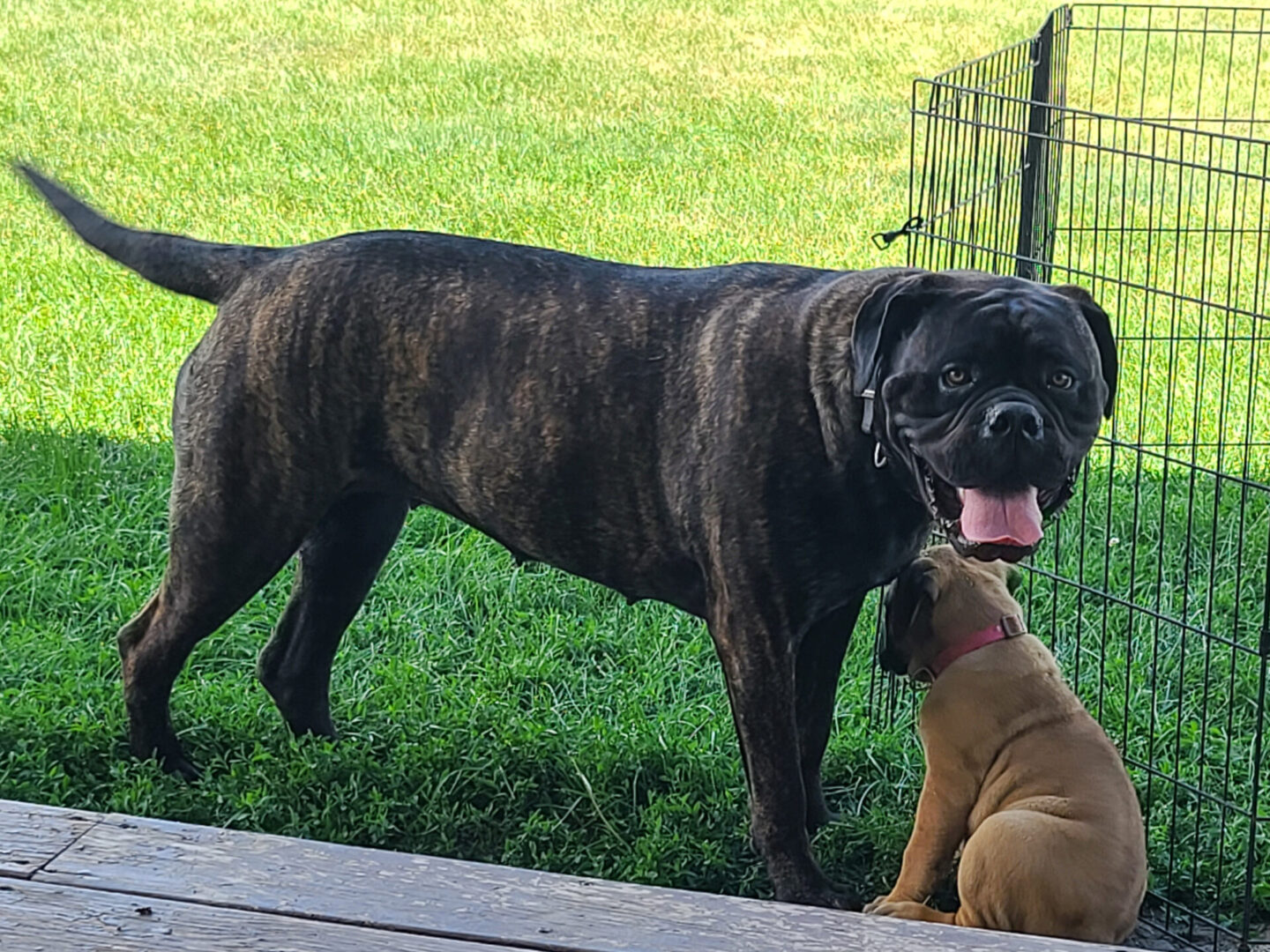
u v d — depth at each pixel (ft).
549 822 7.25
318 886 4.28
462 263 6.96
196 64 26.61
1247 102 23.56
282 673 7.89
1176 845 7.21
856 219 18.56
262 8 31.30
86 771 7.50
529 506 6.90
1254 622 9.04
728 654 6.59
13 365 12.63
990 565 6.85
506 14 31.17
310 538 7.72
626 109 24.27
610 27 30.09
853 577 6.51
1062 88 11.02
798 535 6.38
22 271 15.35
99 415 11.62
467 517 7.19
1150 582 9.49
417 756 7.58
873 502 6.35
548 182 19.99
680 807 7.29
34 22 29.53
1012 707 6.49
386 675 8.54
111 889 4.24
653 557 6.85
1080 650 8.87
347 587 7.79
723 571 6.51
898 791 7.70
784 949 4.12
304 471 7.09
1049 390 5.91
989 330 5.87
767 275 6.72
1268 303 14.29
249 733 7.91
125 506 10.33
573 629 9.12
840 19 30.55
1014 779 6.40
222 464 7.10
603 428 6.68
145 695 7.51
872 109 24.36
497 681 8.58
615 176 20.38
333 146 21.56
